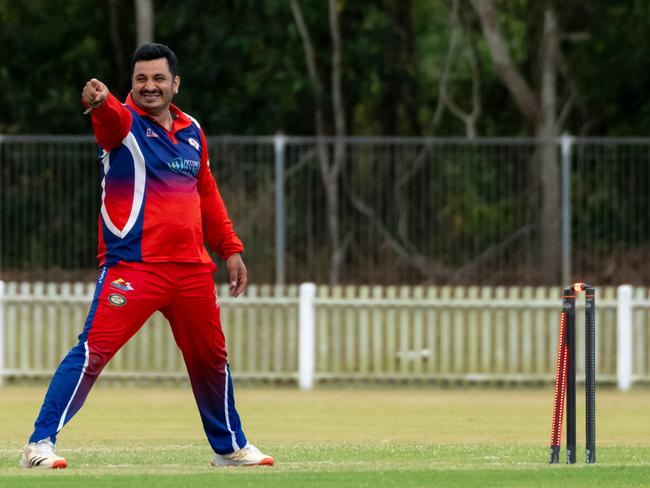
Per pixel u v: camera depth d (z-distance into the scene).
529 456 37.28
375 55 118.25
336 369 70.38
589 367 33.12
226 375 33.41
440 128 132.25
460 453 38.38
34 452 31.89
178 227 32.22
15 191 74.56
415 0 141.12
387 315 70.12
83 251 74.81
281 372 70.69
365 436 46.69
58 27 121.19
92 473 30.30
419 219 77.25
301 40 118.19
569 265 71.19
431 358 70.12
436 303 69.94
